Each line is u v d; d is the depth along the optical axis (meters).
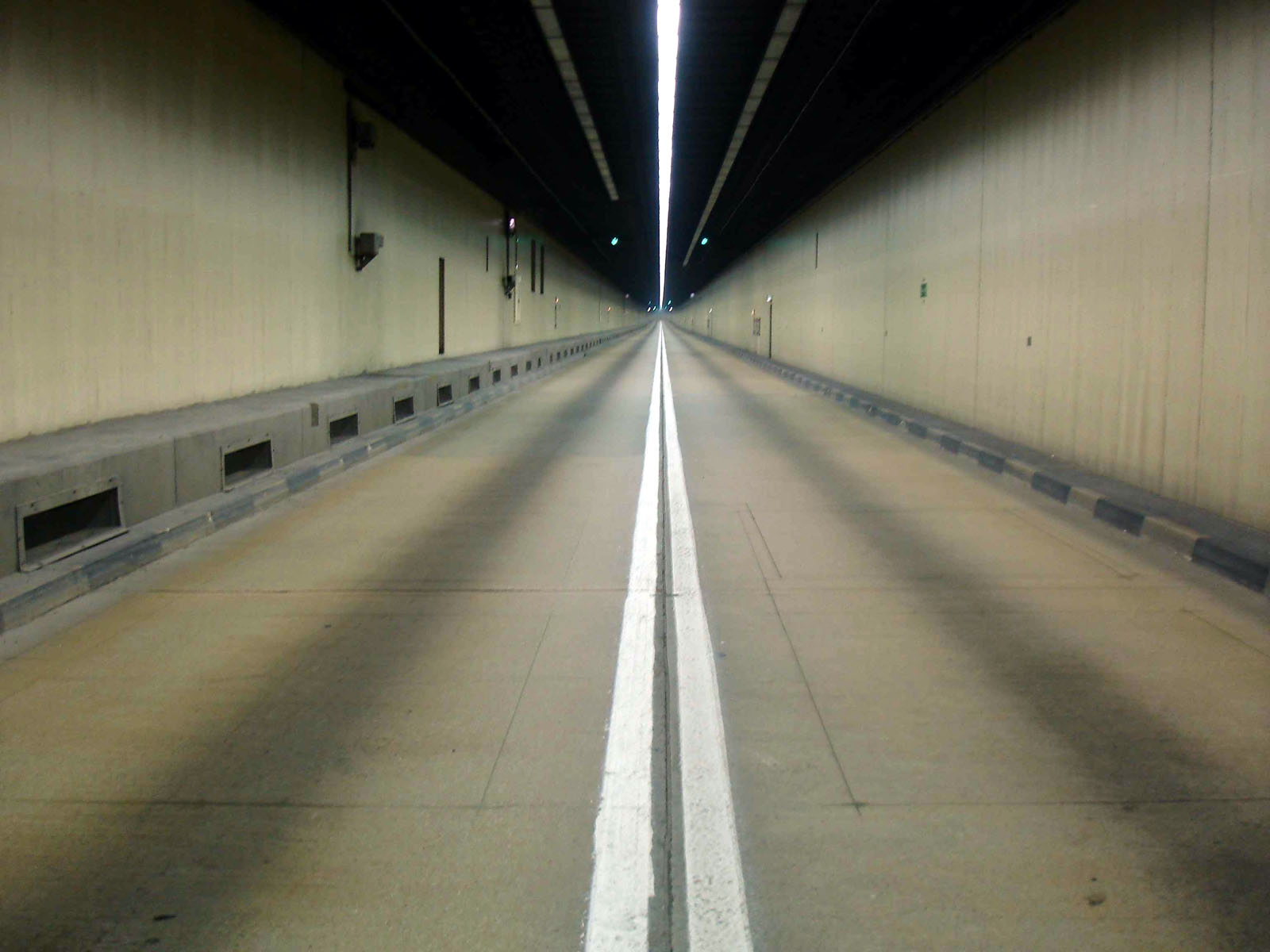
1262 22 7.27
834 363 26.22
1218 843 3.34
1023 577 6.88
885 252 20.39
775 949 2.79
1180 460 8.53
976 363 14.26
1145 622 5.85
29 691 4.77
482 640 5.53
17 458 6.87
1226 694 4.70
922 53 13.97
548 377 29.62
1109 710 4.50
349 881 3.13
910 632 5.65
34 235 7.64
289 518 8.88
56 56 7.82
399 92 16.00
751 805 3.62
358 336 15.99
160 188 9.50
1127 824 3.47
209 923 2.91
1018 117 12.39
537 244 37.69
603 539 8.04
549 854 3.29
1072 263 10.79
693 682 4.87
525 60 16.03
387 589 6.60
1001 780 3.82
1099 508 8.85
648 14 14.09
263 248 12.06
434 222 21.02
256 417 9.83
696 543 7.92
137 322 9.18
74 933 2.86
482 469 11.73
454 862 3.25
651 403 20.67
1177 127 8.52
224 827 3.48
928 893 3.05
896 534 8.25
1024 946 2.79
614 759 4.01
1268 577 6.37
